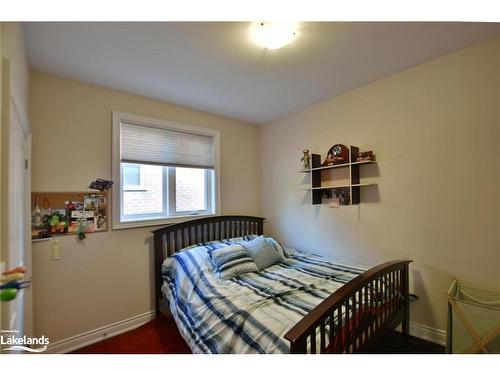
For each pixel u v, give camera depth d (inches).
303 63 76.0
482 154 68.8
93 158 85.0
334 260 97.9
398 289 73.5
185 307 72.8
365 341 56.8
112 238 88.0
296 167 121.5
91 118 85.3
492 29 61.8
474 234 70.1
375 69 81.7
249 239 112.7
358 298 60.3
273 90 95.7
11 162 38.2
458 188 72.9
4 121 33.0
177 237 103.3
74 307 79.4
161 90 92.9
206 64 75.0
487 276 67.9
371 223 92.9
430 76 77.5
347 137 100.0
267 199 136.9
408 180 83.0
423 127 79.5
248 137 136.3
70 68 75.0
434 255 77.5
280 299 63.1
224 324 57.7
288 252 106.3
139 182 99.2
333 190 105.8
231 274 79.9
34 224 72.9
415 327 80.9
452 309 66.8
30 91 74.2
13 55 42.6
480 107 68.9
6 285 26.9
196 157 115.0
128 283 91.2
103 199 86.3
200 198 118.9
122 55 69.0
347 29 60.1
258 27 58.1
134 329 89.6
